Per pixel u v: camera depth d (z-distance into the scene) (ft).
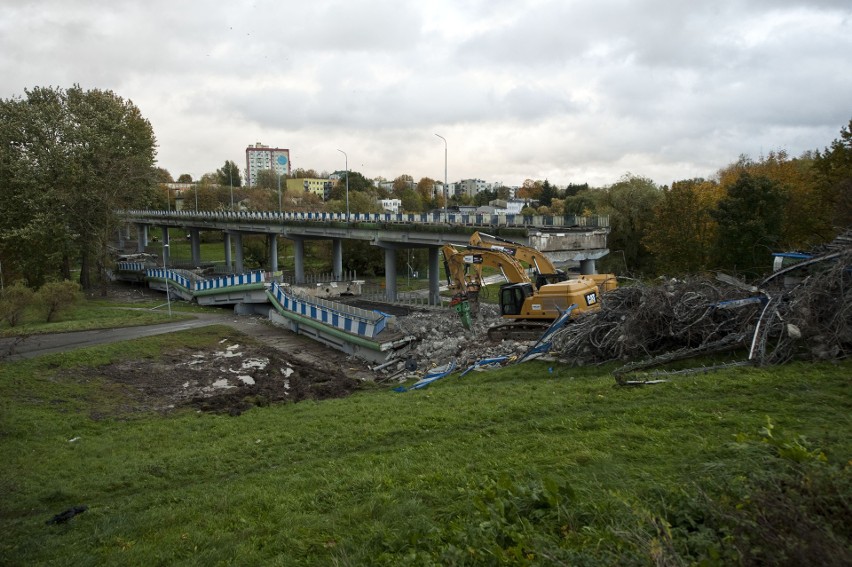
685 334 58.59
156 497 39.86
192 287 186.09
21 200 177.99
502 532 22.79
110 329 122.62
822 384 41.39
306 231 225.35
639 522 20.97
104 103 215.72
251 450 48.37
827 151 115.34
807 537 16.65
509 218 154.61
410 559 23.15
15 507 40.91
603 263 192.34
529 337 81.87
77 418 65.72
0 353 96.94
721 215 119.85
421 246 186.60
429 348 93.81
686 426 36.47
